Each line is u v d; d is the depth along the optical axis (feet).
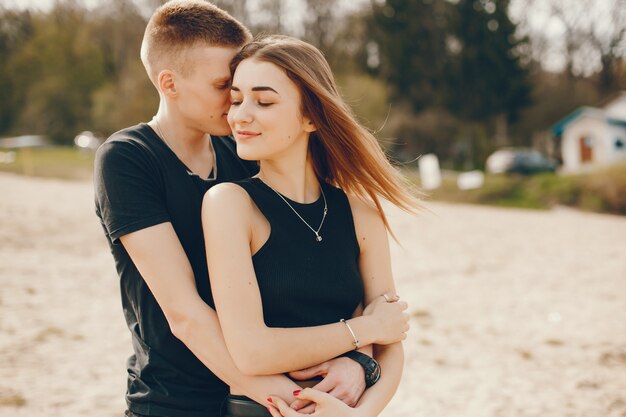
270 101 6.05
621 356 19.53
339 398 5.74
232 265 5.71
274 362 5.60
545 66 156.87
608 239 46.62
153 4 139.44
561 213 68.28
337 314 6.22
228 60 6.57
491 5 147.23
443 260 36.68
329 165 6.88
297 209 6.24
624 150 102.01
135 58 129.70
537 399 16.07
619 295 28.07
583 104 145.28
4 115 142.72
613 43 144.05
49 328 20.25
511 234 48.67
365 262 6.81
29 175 82.43
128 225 5.99
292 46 6.26
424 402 15.87
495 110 149.69
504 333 21.98
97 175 6.28
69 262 31.40
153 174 6.31
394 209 59.47
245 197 6.02
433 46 150.82
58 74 142.82
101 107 125.49
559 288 29.53
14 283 26.12
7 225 40.27
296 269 5.98
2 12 145.89
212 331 5.77
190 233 6.46
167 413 6.22
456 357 19.34
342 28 144.97
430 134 137.08
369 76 142.10
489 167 103.14
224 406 6.20
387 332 6.21
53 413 14.16
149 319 6.30
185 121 6.81
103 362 17.69
